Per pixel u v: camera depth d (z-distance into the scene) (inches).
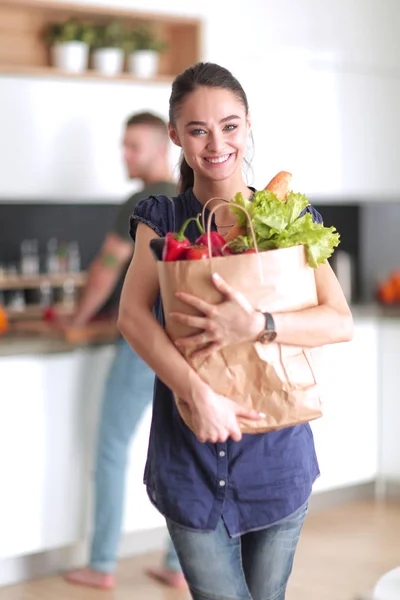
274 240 75.5
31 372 155.8
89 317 176.2
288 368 75.4
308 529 181.9
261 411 76.0
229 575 81.7
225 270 73.1
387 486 199.6
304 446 83.4
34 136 173.9
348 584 153.0
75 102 177.3
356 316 192.5
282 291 74.4
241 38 190.7
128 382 154.2
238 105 80.0
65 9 175.5
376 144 209.8
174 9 183.3
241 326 72.9
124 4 178.2
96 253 203.8
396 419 195.9
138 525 167.0
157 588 154.3
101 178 180.9
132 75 183.0
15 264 194.7
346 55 203.6
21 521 156.0
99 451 156.3
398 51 211.2
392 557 165.5
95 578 155.3
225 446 81.0
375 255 228.4
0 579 156.2
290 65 196.7
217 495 81.1
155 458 82.8
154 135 161.3
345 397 192.1
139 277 81.2
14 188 173.0
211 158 80.1
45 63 182.2
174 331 75.7
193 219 79.4
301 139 199.0
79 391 160.2
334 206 224.8
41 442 157.2
